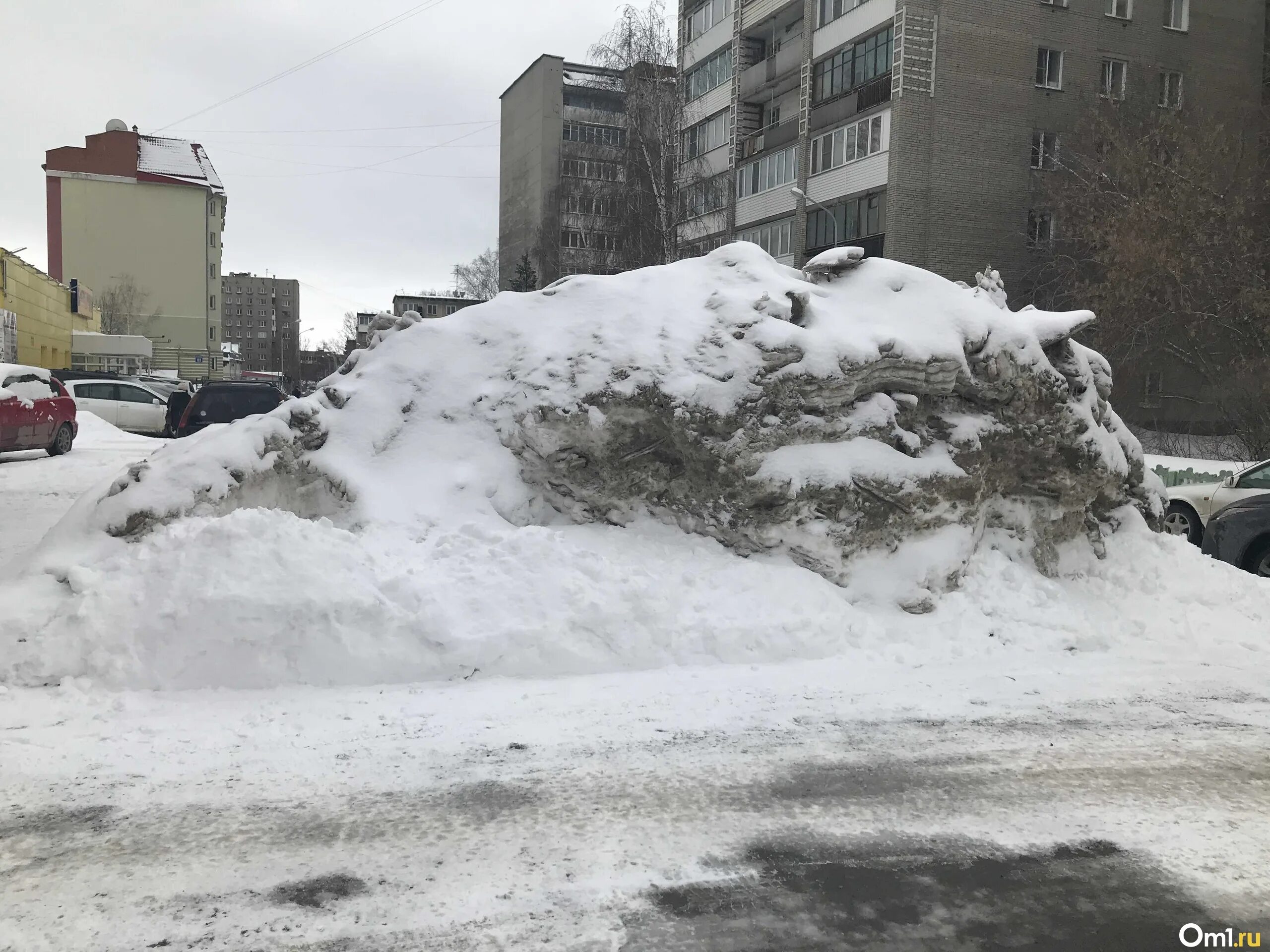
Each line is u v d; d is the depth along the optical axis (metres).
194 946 2.56
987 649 5.73
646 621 5.29
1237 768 4.05
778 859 3.16
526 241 64.12
